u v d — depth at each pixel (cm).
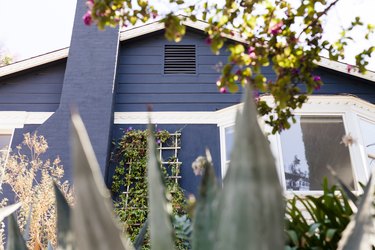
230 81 232
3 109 680
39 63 719
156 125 678
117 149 654
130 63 746
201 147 656
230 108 668
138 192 593
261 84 229
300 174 580
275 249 54
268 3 244
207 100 705
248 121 57
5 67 703
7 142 660
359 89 725
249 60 237
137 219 572
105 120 635
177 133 666
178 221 210
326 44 246
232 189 57
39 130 607
